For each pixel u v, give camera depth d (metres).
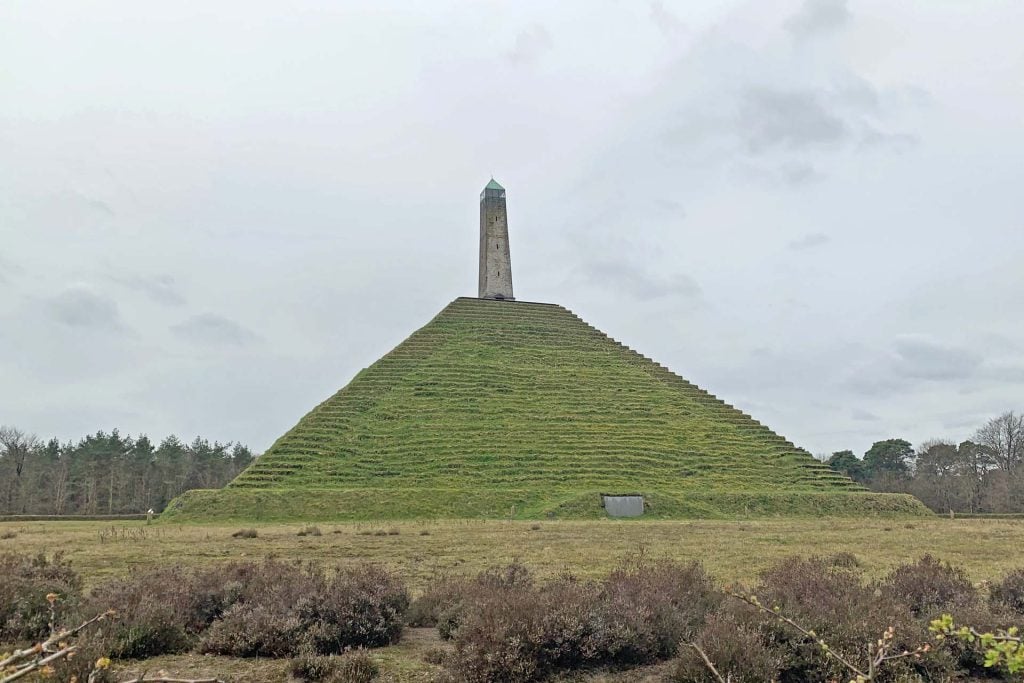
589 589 16.94
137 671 13.14
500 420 95.69
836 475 91.81
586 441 91.31
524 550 34.81
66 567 21.59
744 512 74.88
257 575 19.77
